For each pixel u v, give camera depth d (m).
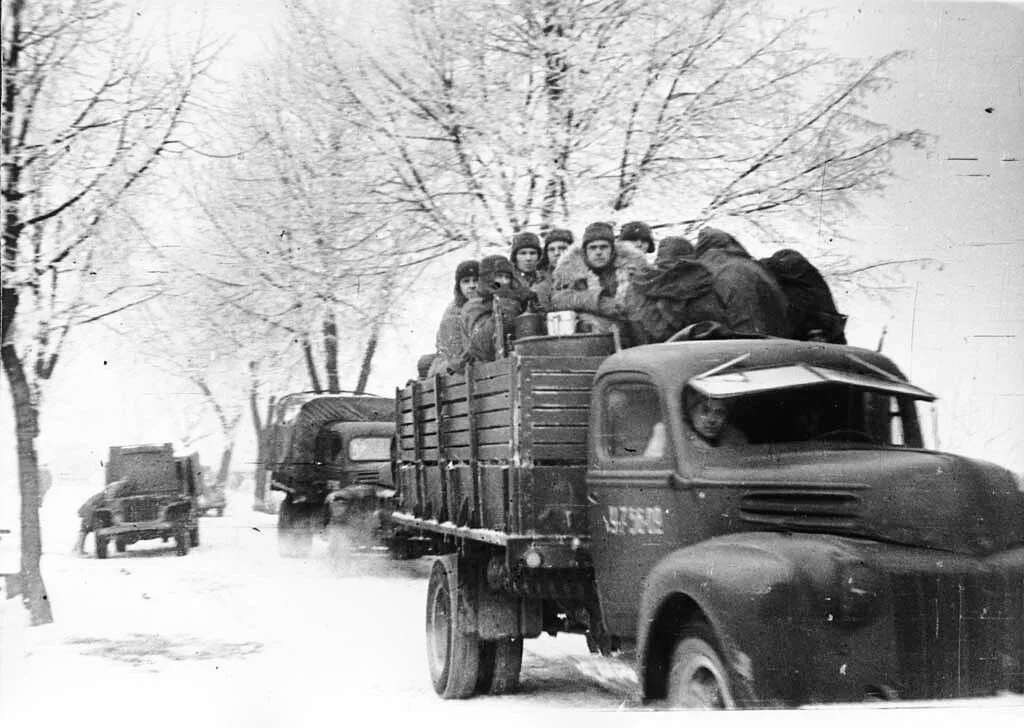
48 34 11.02
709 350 5.79
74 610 11.68
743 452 5.43
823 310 6.93
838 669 4.52
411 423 9.06
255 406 24.75
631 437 5.90
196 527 19.89
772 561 4.67
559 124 13.43
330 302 15.48
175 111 11.66
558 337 6.41
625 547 5.80
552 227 13.12
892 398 5.86
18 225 10.91
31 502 10.85
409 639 9.64
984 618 4.64
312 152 14.30
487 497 6.90
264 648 9.18
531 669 8.21
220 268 15.42
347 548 15.36
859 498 4.82
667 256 6.85
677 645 5.12
